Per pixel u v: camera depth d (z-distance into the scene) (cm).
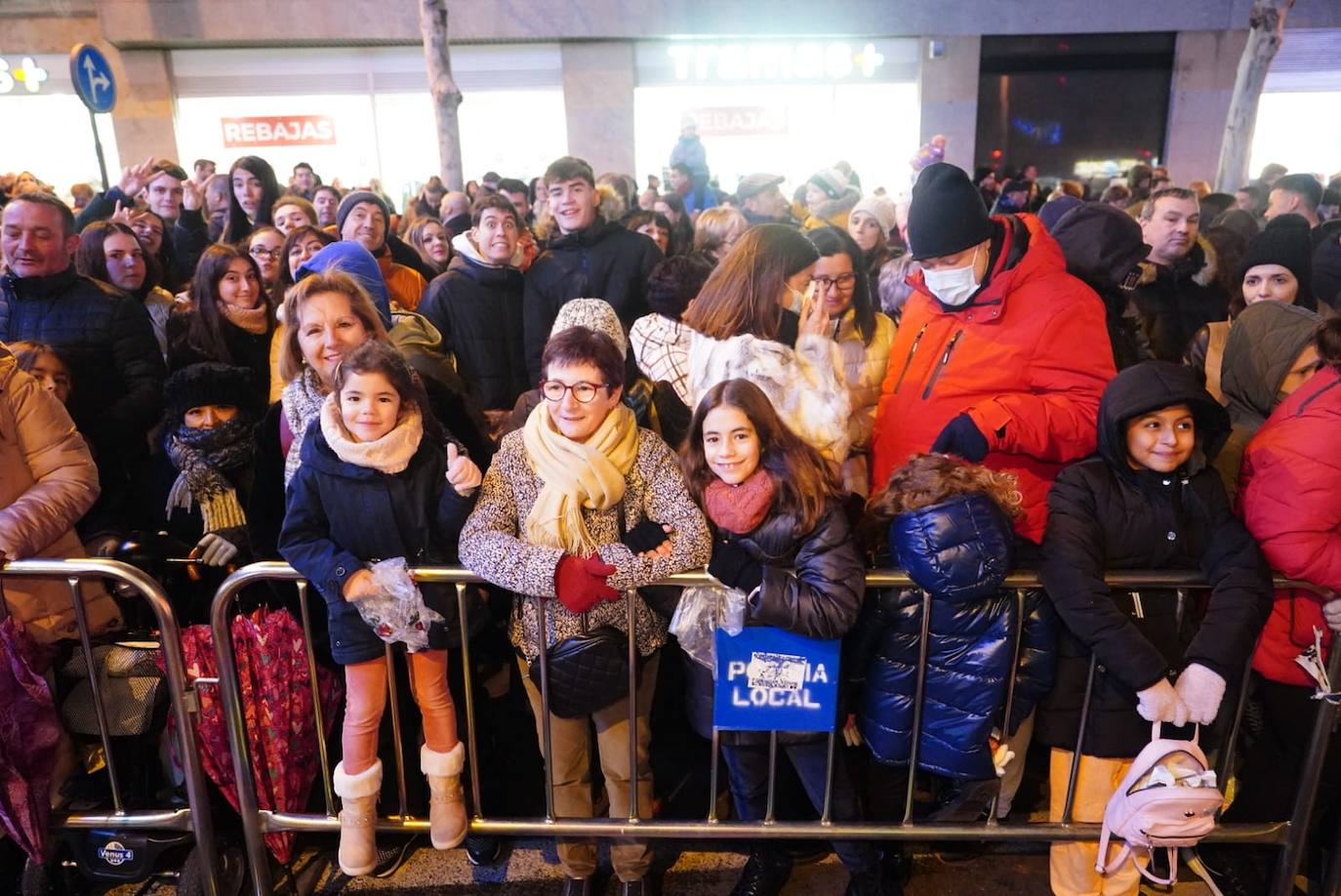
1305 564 196
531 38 1334
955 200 214
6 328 319
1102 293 256
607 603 212
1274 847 239
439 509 205
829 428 227
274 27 1310
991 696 206
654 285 277
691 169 975
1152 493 204
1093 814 221
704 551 204
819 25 1346
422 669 214
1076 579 198
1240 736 251
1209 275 355
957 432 216
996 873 251
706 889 246
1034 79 1405
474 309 363
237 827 245
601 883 250
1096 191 1409
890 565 217
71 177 1390
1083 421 216
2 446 224
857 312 290
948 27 1348
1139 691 195
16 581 223
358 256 273
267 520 245
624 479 207
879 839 227
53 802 235
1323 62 1383
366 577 200
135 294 391
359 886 249
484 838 254
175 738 228
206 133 1391
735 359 228
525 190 751
